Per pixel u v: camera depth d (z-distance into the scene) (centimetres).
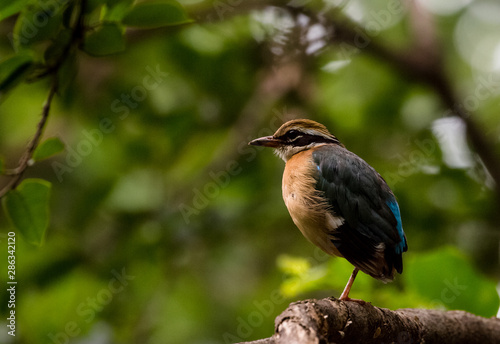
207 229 1270
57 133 1323
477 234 1257
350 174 854
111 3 627
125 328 1258
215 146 1392
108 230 1275
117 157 1338
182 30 1304
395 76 1410
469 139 1321
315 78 1388
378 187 856
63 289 1230
